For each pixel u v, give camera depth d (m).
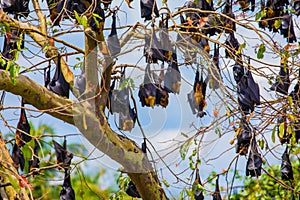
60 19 20.95
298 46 22.80
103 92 20.58
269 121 23.45
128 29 20.75
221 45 21.42
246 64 21.67
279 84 22.97
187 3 23.12
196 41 21.75
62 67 22.22
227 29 22.19
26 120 22.61
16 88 20.86
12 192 19.50
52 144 22.44
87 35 20.33
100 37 20.34
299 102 23.09
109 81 20.48
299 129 23.67
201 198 23.28
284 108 23.19
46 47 21.59
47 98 21.30
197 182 22.67
